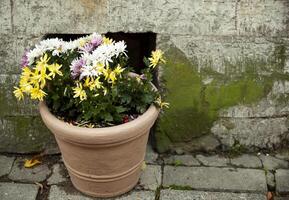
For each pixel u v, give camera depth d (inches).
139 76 65.1
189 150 76.3
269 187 70.1
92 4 69.1
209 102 73.8
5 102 73.5
